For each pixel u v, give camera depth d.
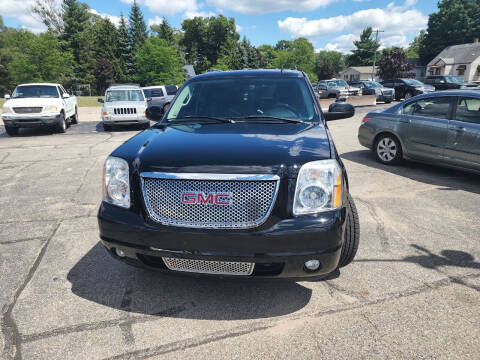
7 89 53.12
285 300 2.52
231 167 2.08
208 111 3.23
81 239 3.54
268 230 2.03
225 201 2.05
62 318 2.35
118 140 9.96
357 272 2.88
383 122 6.50
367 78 80.25
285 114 3.11
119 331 2.22
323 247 2.07
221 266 2.14
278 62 72.75
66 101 12.51
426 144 5.80
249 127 2.80
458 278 2.77
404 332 2.17
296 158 2.15
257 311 2.40
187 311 2.41
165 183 2.13
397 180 5.54
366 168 6.32
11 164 6.95
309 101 3.24
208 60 87.25
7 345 2.10
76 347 2.09
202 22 87.56
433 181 5.47
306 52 88.56
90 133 11.66
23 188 5.32
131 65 62.00
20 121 10.70
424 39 78.06
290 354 2.01
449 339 2.10
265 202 2.06
